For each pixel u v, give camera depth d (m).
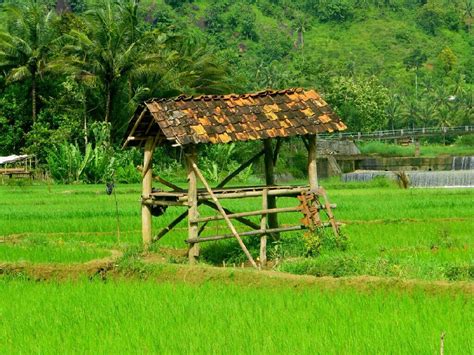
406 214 41.19
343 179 93.19
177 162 95.62
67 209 45.84
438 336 15.66
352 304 18.92
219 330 16.84
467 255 26.00
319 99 29.78
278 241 28.81
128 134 29.14
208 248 29.94
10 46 94.81
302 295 20.23
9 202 52.31
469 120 158.38
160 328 17.12
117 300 20.17
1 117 95.31
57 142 90.75
